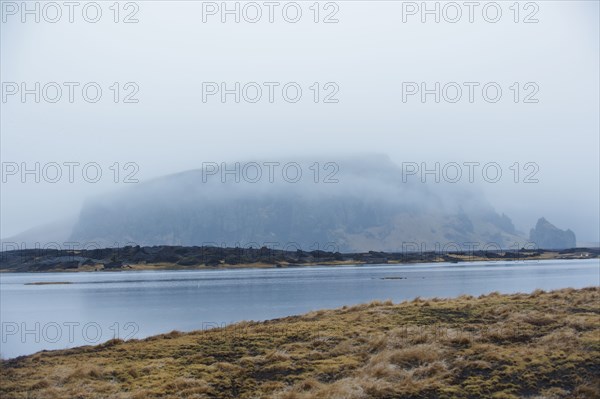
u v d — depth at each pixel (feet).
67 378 82.43
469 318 106.01
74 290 519.60
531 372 74.69
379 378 76.33
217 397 73.72
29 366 91.81
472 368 77.82
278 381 78.95
